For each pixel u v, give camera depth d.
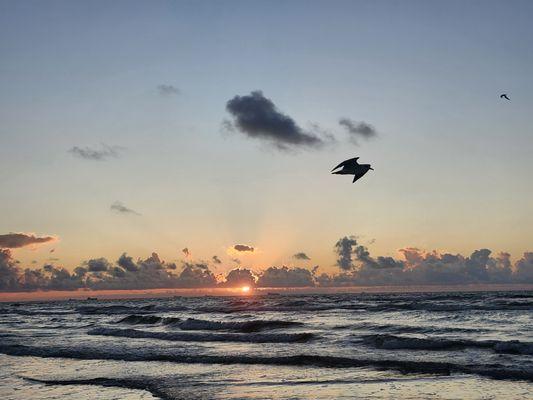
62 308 111.19
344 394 15.12
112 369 20.94
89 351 26.17
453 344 24.94
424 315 47.66
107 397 15.66
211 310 69.31
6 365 22.70
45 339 33.59
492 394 14.71
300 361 21.38
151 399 15.27
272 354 24.08
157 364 21.95
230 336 31.62
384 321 41.78
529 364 19.14
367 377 17.75
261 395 15.34
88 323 52.81
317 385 16.59
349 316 49.56
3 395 16.44
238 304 89.00
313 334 30.55
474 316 44.19
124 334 35.78
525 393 14.71
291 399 14.66
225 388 16.55
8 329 45.22
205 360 22.52
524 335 28.80
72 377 19.30
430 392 15.13
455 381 16.66
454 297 97.00
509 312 47.31
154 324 47.62
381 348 25.61
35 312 86.75
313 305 74.38
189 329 42.19
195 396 15.51
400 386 16.09
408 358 21.95
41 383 18.23
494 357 21.38
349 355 23.36
